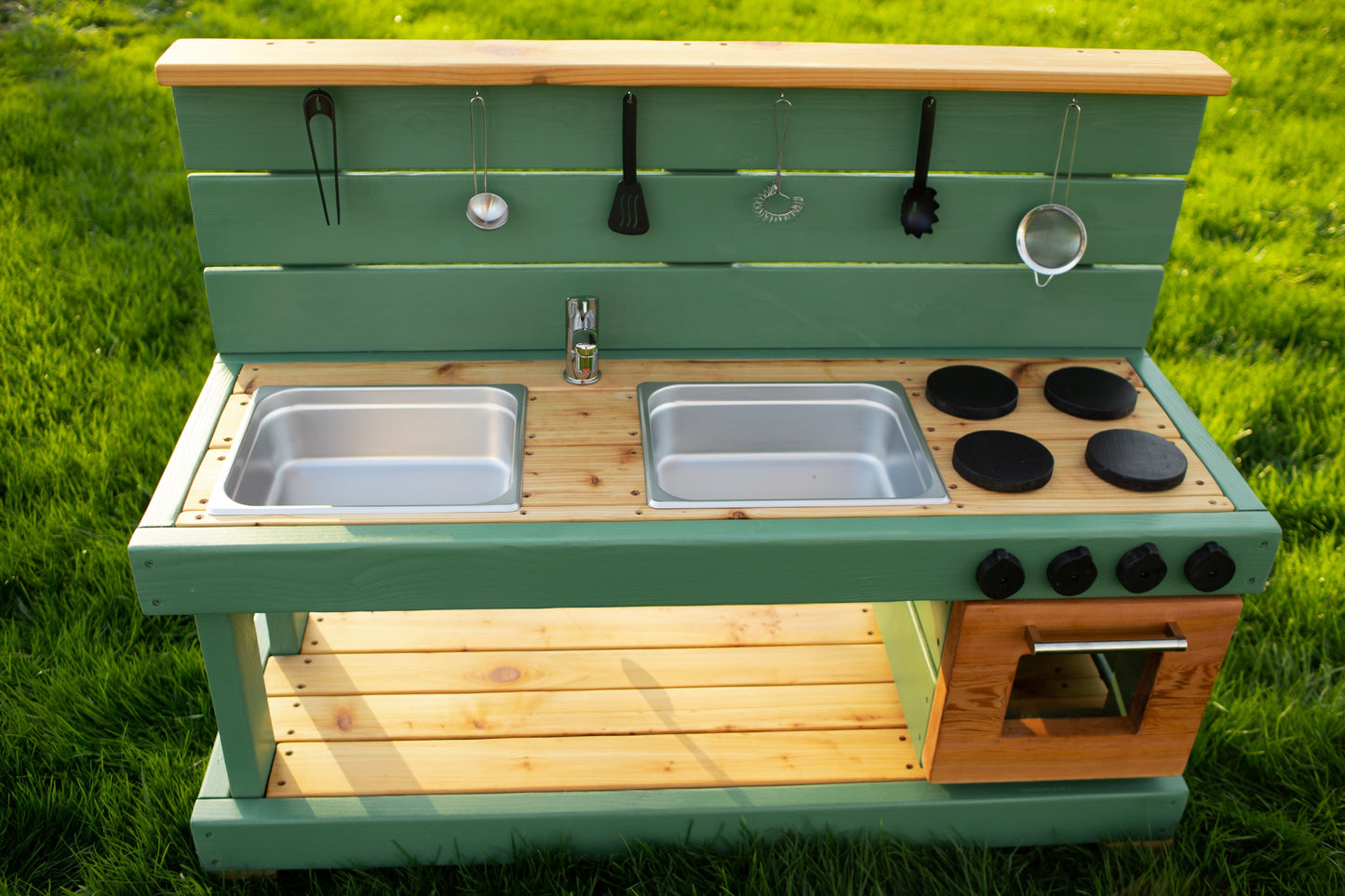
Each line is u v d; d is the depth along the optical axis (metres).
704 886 2.05
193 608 1.77
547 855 2.08
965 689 1.94
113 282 3.74
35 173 4.53
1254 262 4.22
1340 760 2.30
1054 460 1.97
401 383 2.13
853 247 2.16
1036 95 2.01
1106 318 2.27
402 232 2.09
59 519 2.76
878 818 2.11
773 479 2.23
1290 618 2.63
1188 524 1.82
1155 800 2.12
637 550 1.77
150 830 2.12
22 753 2.26
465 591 1.79
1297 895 2.09
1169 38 6.54
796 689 2.39
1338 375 3.53
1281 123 5.58
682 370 2.20
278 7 6.55
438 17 6.32
